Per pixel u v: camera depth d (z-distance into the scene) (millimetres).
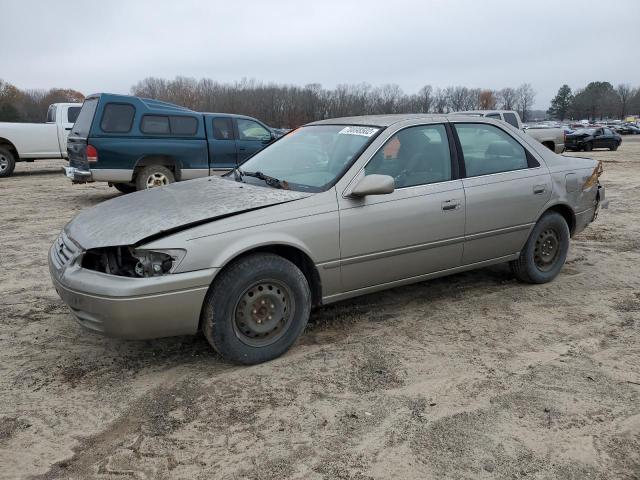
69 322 4461
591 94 140250
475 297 5039
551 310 4730
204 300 3473
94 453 2779
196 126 10688
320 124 4918
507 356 3855
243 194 3895
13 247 7090
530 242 5113
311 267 3863
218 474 2619
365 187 3836
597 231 7887
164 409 3182
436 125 4566
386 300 4961
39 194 12180
